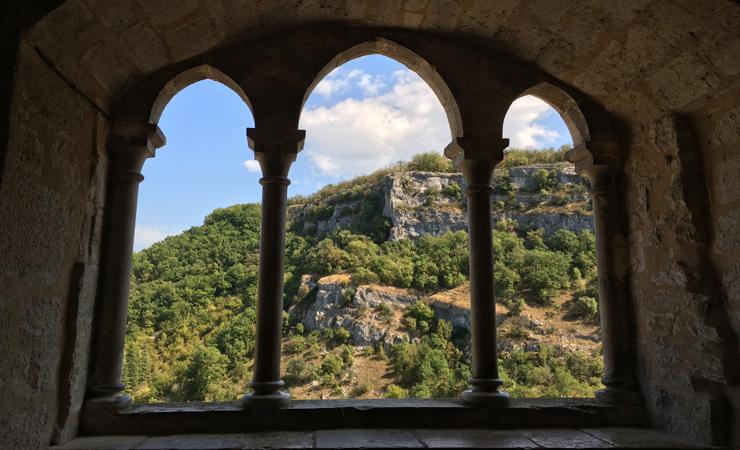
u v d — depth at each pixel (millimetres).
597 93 3682
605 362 3574
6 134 2160
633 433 3064
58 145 2627
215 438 2766
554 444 2693
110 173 3254
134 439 2750
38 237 2438
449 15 3434
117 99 3301
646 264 3449
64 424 2682
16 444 2279
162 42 3094
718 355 2816
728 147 2906
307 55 3557
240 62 3486
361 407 3094
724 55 2727
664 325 3236
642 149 3553
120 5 2551
